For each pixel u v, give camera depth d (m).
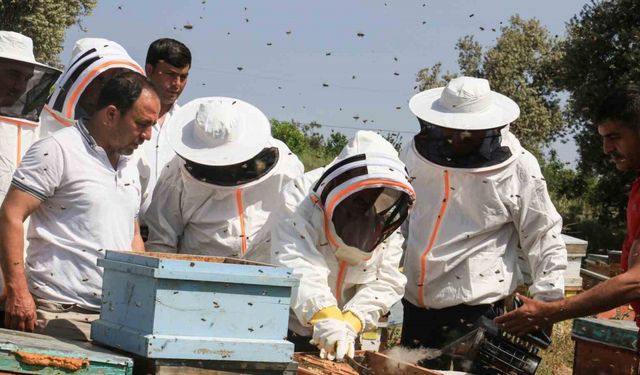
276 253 5.10
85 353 3.70
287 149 6.12
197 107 5.98
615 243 29.16
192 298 3.90
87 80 5.80
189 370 3.89
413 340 6.47
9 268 4.59
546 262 6.07
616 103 4.90
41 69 5.58
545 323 5.30
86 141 4.83
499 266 6.19
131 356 3.96
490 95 6.11
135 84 4.80
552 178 34.66
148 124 4.84
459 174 6.10
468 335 5.70
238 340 3.97
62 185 4.77
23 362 3.59
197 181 5.70
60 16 34.38
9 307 4.59
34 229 4.85
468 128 5.86
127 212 5.01
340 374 4.44
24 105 5.54
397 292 5.32
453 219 6.21
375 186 4.65
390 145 4.99
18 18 32.94
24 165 4.71
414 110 6.11
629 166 5.00
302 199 5.21
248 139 5.73
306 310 4.91
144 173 6.01
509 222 6.25
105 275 4.27
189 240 5.95
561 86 29.80
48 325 4.67
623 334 5.96
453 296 6.20
